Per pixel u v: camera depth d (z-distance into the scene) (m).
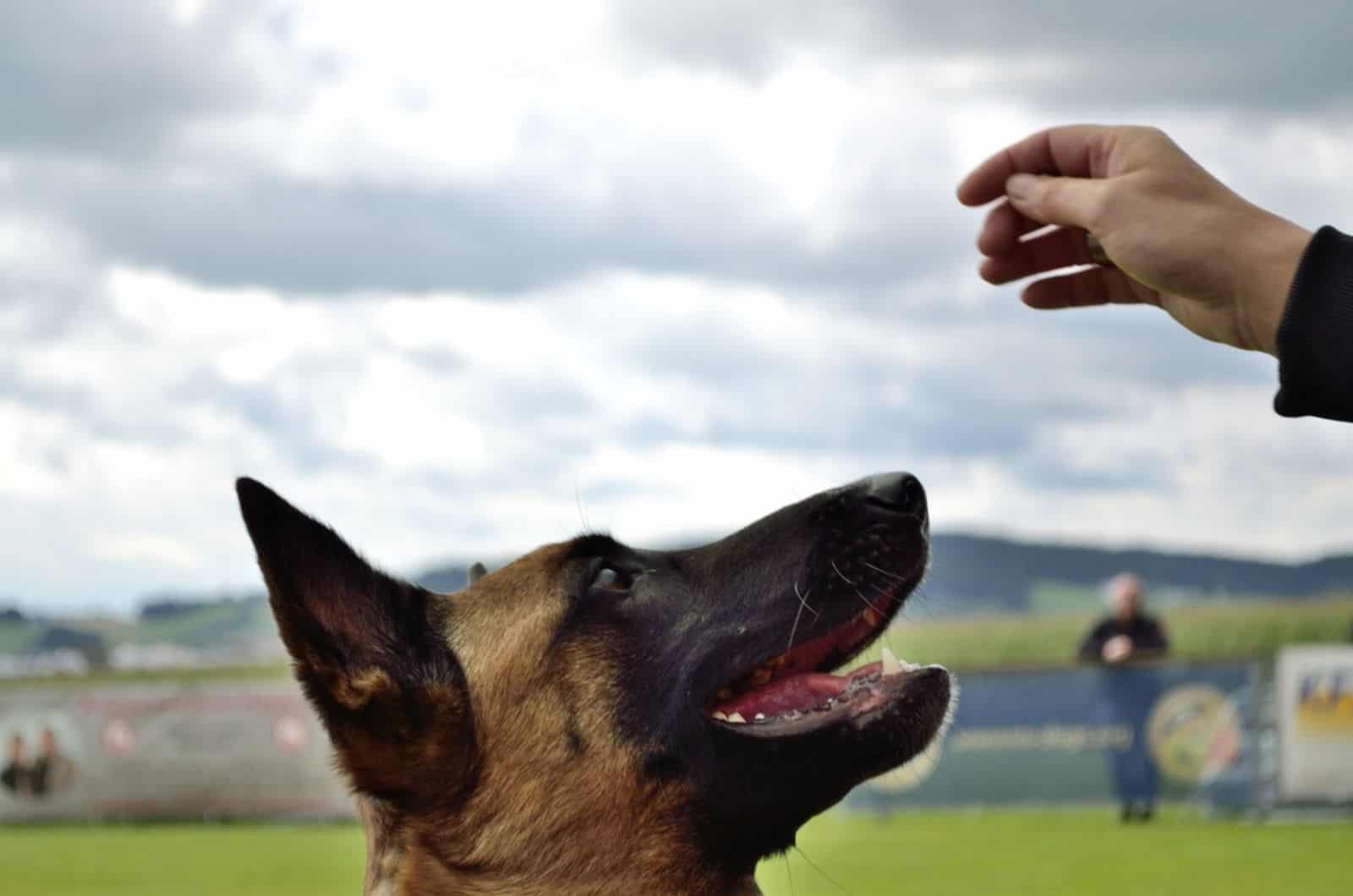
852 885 13.80
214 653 42.22
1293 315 2.76
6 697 24.81
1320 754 20.34
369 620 4.62
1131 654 21.58
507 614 4.77
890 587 4.89
